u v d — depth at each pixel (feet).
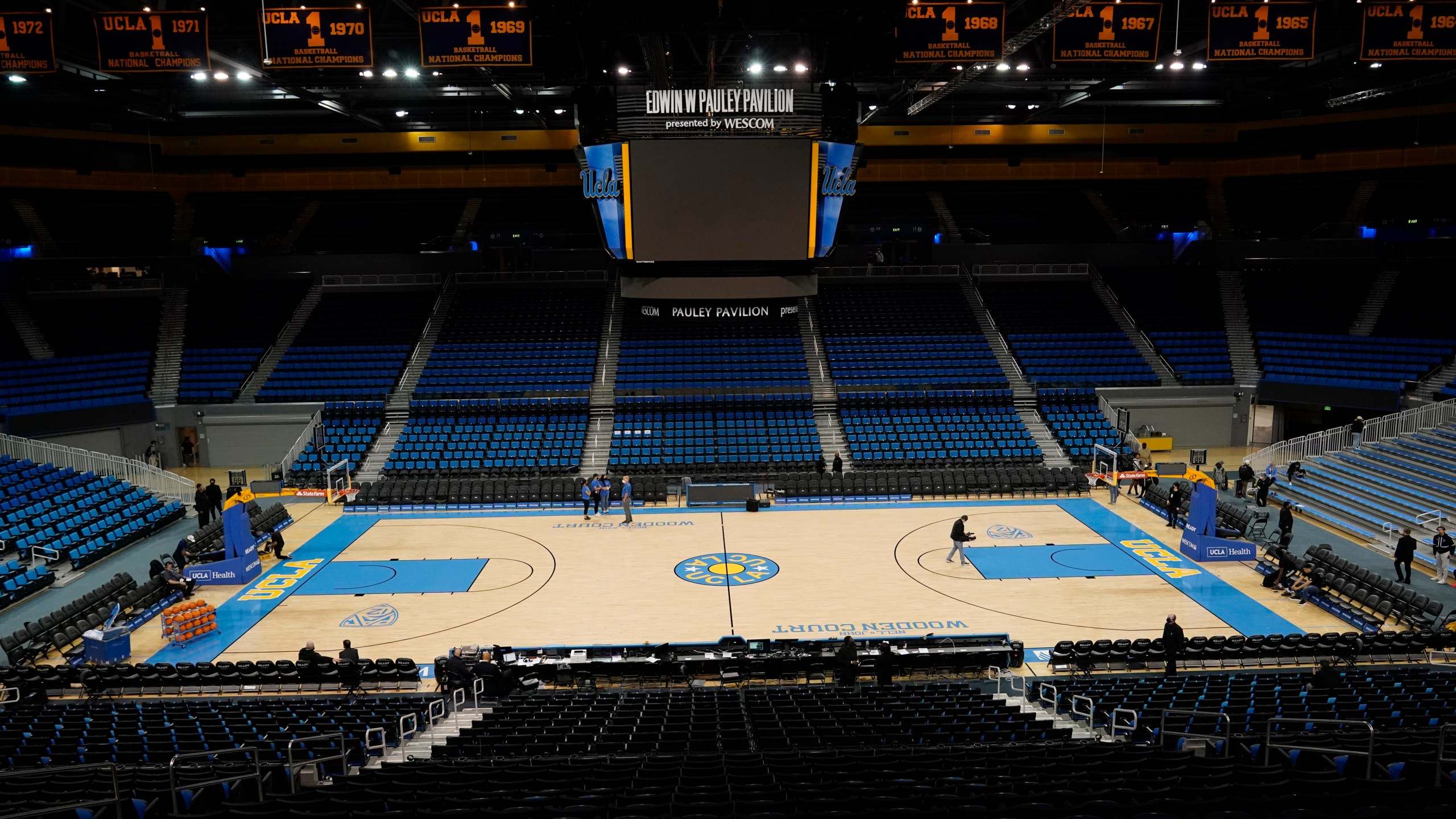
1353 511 96.37
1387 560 85.20
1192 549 86.38
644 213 64.39
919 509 105.91
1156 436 130.72
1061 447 122.42
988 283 155.53
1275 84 128.26
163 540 96.68
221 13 88.63
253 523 94.22
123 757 42.88
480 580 82.43
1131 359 138.31
